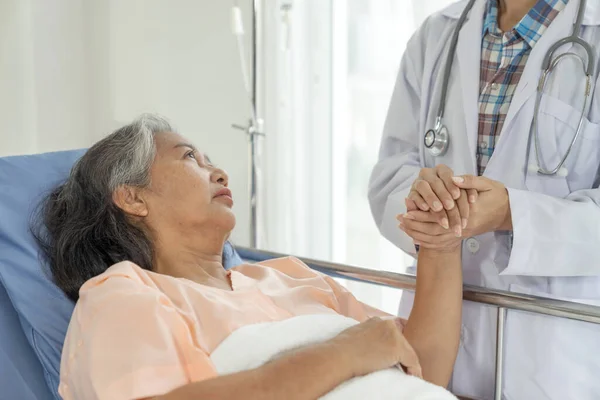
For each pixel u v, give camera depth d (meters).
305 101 2.84
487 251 1.39
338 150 2.80
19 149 2.88
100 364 1.02
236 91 3.07
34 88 2.90
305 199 2.88
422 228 1.24
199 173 1.34
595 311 1.15
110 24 3.10
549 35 1.35
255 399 0.97
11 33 2.82
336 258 2.85
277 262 1.51
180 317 1.11
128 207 1.33
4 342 1.36
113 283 1.12
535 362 1.31
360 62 2.69
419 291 1.33
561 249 1.25
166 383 1.03
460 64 1.45
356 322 1.26
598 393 1.30
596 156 1.34
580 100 1.33
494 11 1.45
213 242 1.35
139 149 1.33
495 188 1.24
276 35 2.87
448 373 1.31
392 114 1.61
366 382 1.08
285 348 1.14
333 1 2.73
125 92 3.17
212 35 3.10
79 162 1.40
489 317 1.37
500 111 1.40
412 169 1.51
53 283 1.36
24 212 1.48
